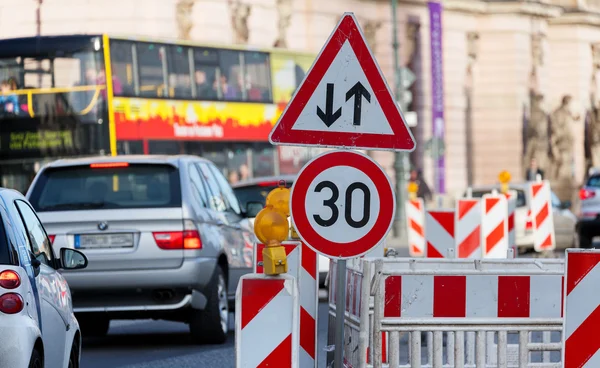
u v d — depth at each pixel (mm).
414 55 130500
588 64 153500
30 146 52062
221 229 27797
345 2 121938
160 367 23625
